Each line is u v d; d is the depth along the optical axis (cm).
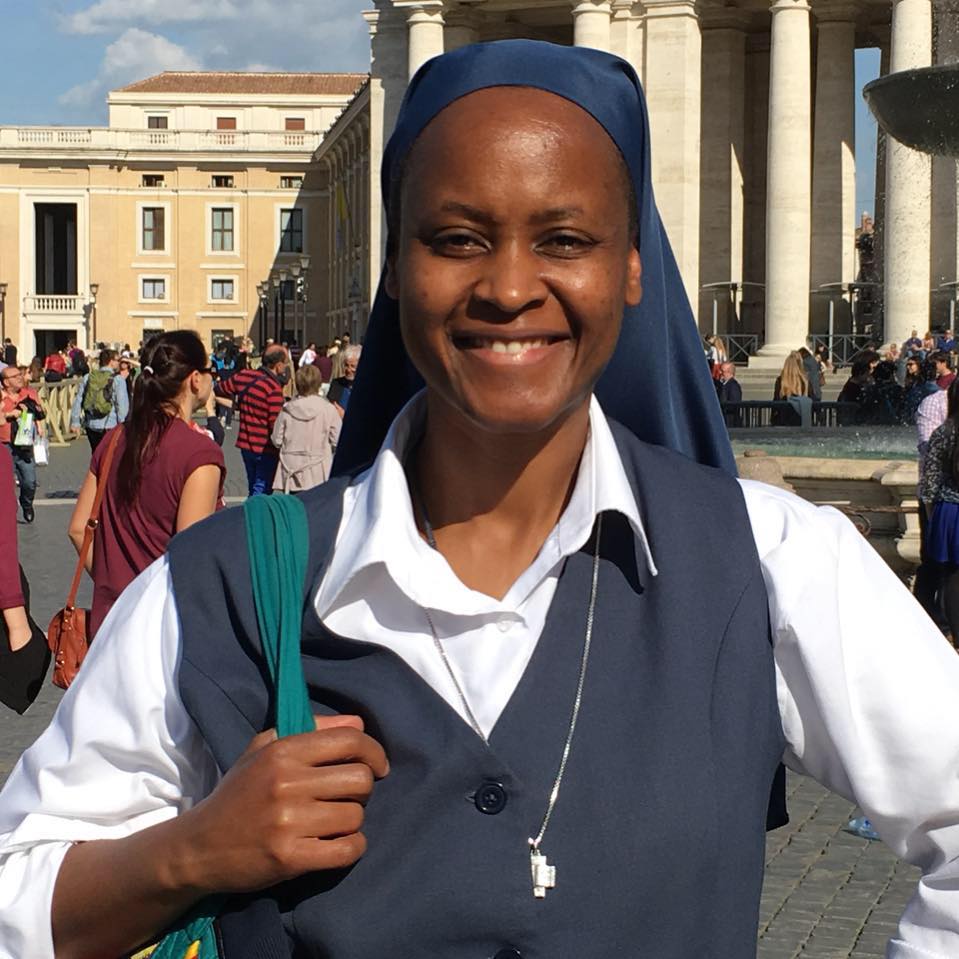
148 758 197
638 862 179
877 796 191
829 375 4484
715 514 198
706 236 5266
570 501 195
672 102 4816
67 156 8412
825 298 5097
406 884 179
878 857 730
